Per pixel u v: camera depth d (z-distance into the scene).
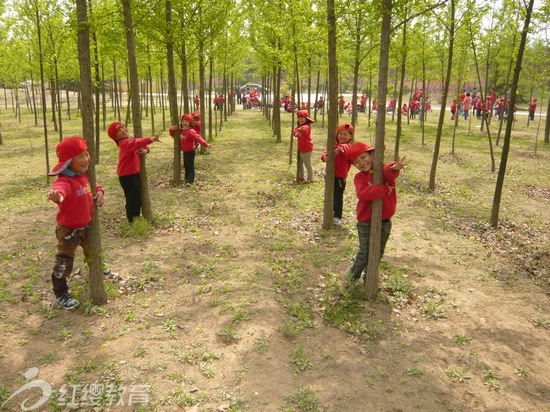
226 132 20.17
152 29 8.43
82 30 3.91
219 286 5.00
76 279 5.11
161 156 13.60
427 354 3.89
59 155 3.98
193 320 4.29
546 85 16.03
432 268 5.84
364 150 4.48
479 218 8.29
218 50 14.45
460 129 22.59
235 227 7.21
